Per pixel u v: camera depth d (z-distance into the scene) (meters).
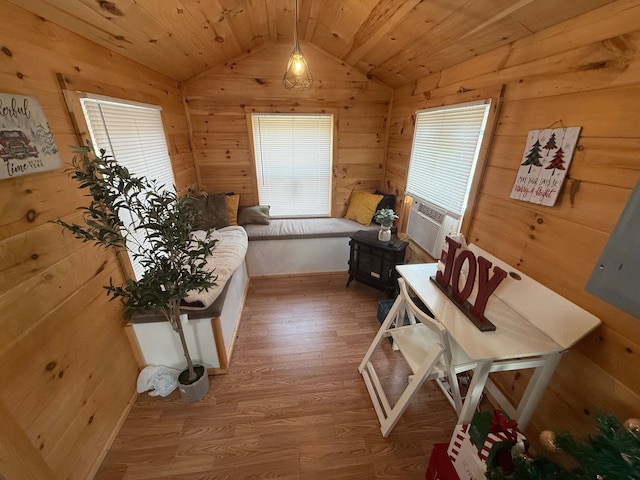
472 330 1.23
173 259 1.34
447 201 2.18
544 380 1.20
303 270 3.17
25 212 1.05
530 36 1.36
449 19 1.51
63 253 1.21
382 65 2.58
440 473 1.20
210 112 2.96
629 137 0.98
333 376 1.87
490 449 1.01
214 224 2.87
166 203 1.28
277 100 2.99
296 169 3.33
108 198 1.15
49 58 1.19
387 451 1.44
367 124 3.20
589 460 0.77
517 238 1.51
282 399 1.71
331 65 2.92
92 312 1.38
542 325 1.22
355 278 2.85
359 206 3.26
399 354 2.05
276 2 1.96
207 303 1.68
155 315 1.65
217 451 1.43
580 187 1.16
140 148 1.96
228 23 2.00
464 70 1.89
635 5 0.94
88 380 1.33
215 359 1.83
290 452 1.43
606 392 1.10
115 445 1.46
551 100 1.28
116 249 1.59
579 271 1.18
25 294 1.03
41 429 1.07
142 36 1.62
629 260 0.99
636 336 1.00
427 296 1.49
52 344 1.14
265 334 2.25
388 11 1.68
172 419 1.59
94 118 1.50
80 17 1.24
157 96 2.27
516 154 1.49
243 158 3.19
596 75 1.08
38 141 1.09
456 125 2.02
